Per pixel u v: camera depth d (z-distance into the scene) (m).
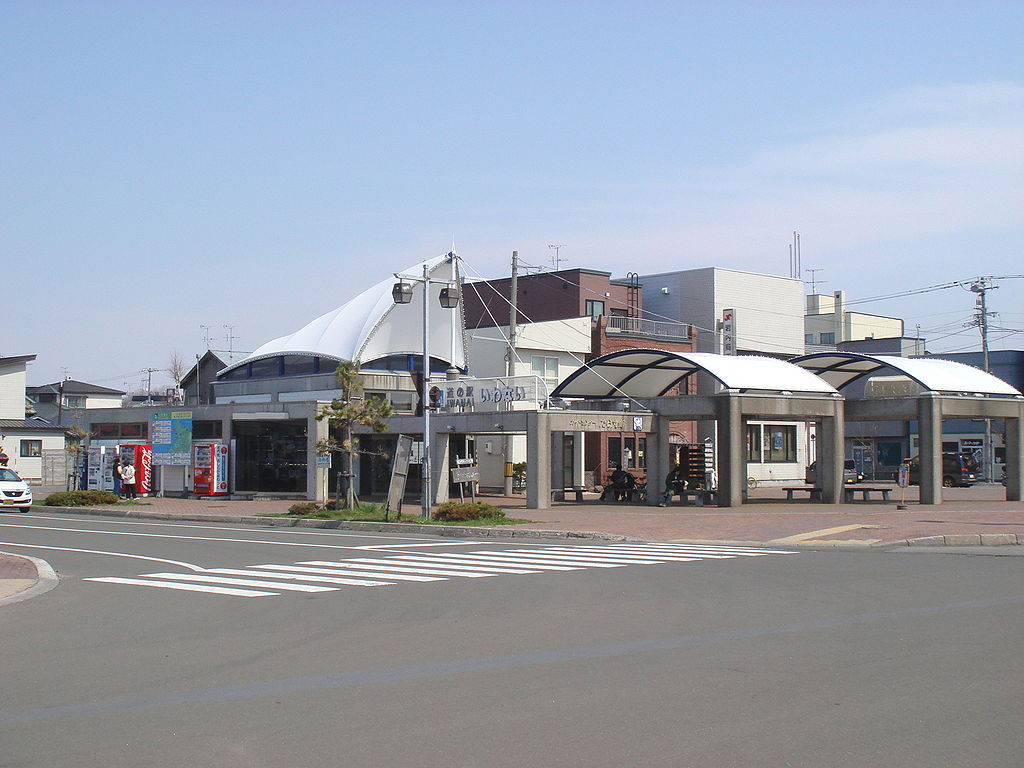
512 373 41.84
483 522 27.69
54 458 60.78
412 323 48.88
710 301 65.19
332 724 7.30
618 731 7.07
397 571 17.36
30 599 14.48
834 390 36.84
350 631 11.33
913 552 20.48
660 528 26.12
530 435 33.75
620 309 64.12
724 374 34.88
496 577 16.36
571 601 13.46
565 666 9.26
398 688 8.43
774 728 7.13
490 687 8.44
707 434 55.97
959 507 33.56
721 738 6.89
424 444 29.28
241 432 42.34
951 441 69.38
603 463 51.50
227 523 31.48
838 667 9.13
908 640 10.44
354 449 33.72
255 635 11.18
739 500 34.47
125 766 6.36
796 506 35.12
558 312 62.84
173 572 17.61
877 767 6.29
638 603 13.22
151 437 44.12
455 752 6.61
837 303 81.38
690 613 12.33
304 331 52.69
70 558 20.19
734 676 8.79
